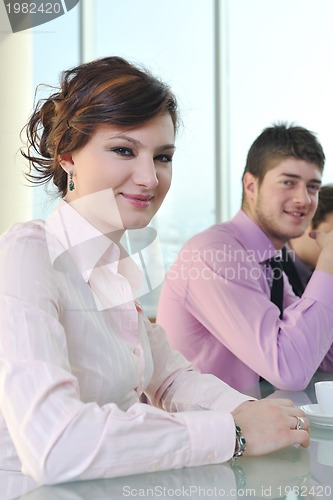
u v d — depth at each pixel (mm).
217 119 3520
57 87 1002
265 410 832
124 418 728
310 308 1511
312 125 3361
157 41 3584
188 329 1711
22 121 2977
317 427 996
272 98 3449
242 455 801
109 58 962
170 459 742
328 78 3332
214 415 789
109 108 888
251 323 1548
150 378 1010
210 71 3537
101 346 882
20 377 732
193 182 3504
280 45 3420
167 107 933
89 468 700
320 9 3340
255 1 3461
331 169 3301
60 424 705
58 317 832
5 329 763
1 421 848
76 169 947
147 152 913
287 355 1462
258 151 1784
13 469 846
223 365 1683
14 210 2867
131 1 3592
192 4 3543
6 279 798
